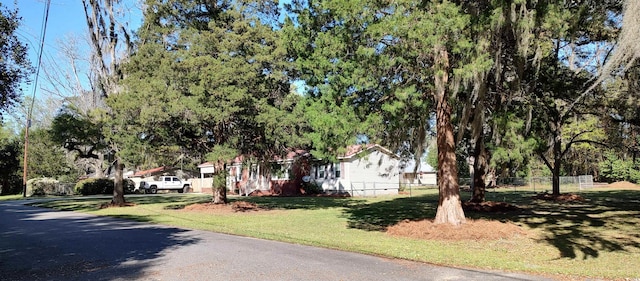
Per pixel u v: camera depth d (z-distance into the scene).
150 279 6.68
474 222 12.02
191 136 20.77
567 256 8.42
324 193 34.50
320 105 10.86
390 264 7.61
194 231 13.02
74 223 16.03
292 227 13.97
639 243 9.74
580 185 35.91
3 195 47.53
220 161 19.80
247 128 19.50
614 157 40.31
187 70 17.16
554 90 15.09
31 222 16.66
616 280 6.51
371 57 9.46
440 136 11.94
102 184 44.88
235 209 20.80
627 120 16.11
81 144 25.02
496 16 9.05
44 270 7.49
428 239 10.71
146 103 17.31
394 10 9.25
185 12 19.11
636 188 35.84
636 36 7.43
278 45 17.16
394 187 35.88
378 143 12.24
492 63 9.38
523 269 7.21
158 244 10.25
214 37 17.45
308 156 23.39
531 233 11.34
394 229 12.13
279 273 6.90
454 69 9.31
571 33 10.52
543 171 43.25
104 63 25.30
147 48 18.48
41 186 44.50
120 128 19.66
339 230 13.08
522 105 13.80
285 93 18.98
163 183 47.09
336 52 10.23
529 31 9.48
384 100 10.94
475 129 11.35
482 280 6.43
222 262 7.86
